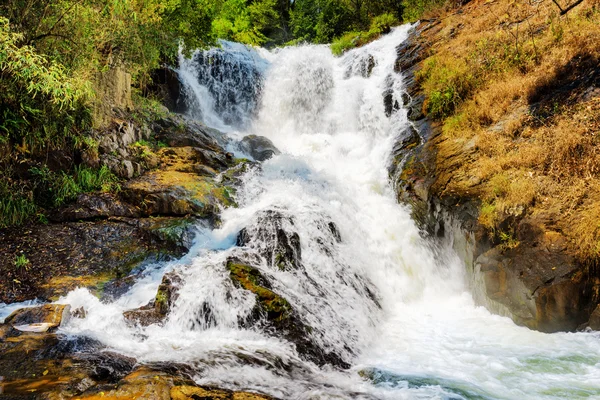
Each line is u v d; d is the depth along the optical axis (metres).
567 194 7.09
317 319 6.07
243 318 5.75
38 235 7.66
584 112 8.27
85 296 6.36
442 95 11.91
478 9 16.22
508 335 6.42
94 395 3.71
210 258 7.01
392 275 8.61
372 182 11.16
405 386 4.84
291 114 17.22
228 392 4.03
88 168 9.03
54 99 7.51
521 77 10.57
